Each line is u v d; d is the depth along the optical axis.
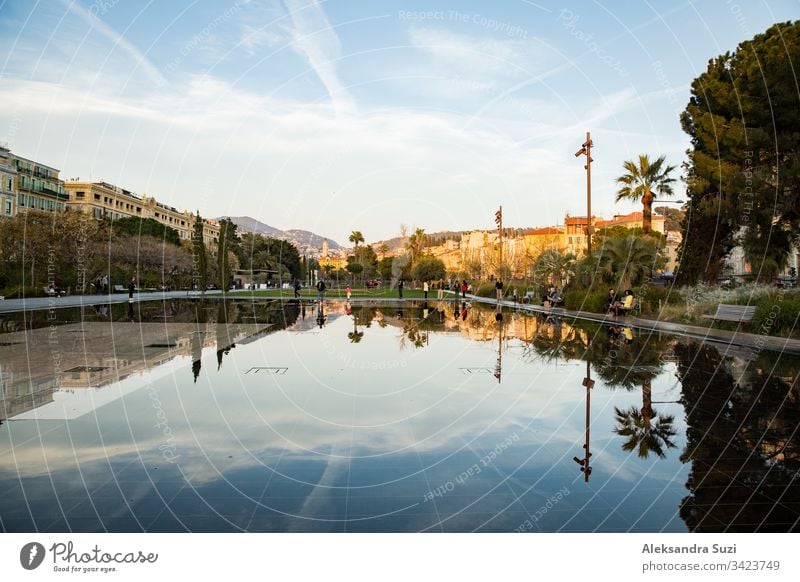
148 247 43.47
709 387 7.44
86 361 9.25
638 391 7.22
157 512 3.46
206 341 12.24
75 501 3.60
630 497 3.76
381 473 4.16
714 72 19.56
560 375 8.41
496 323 18.19
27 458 4.40
